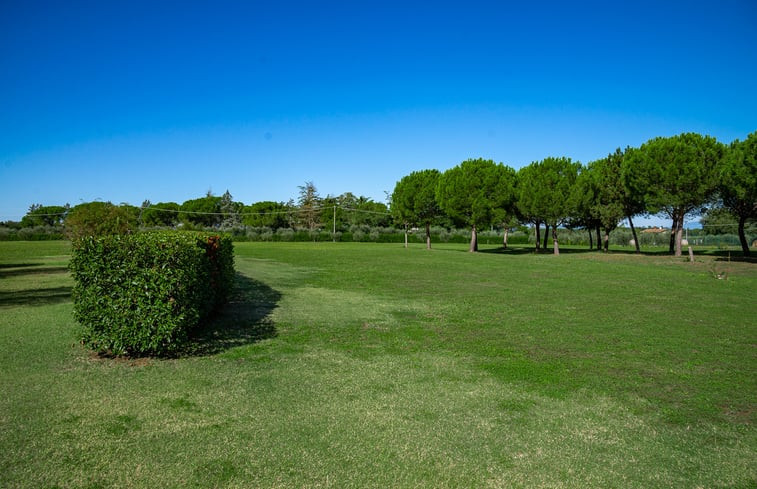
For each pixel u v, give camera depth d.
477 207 36.12
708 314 9.78
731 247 42.84
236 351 6.55
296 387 5.02
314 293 12.80
